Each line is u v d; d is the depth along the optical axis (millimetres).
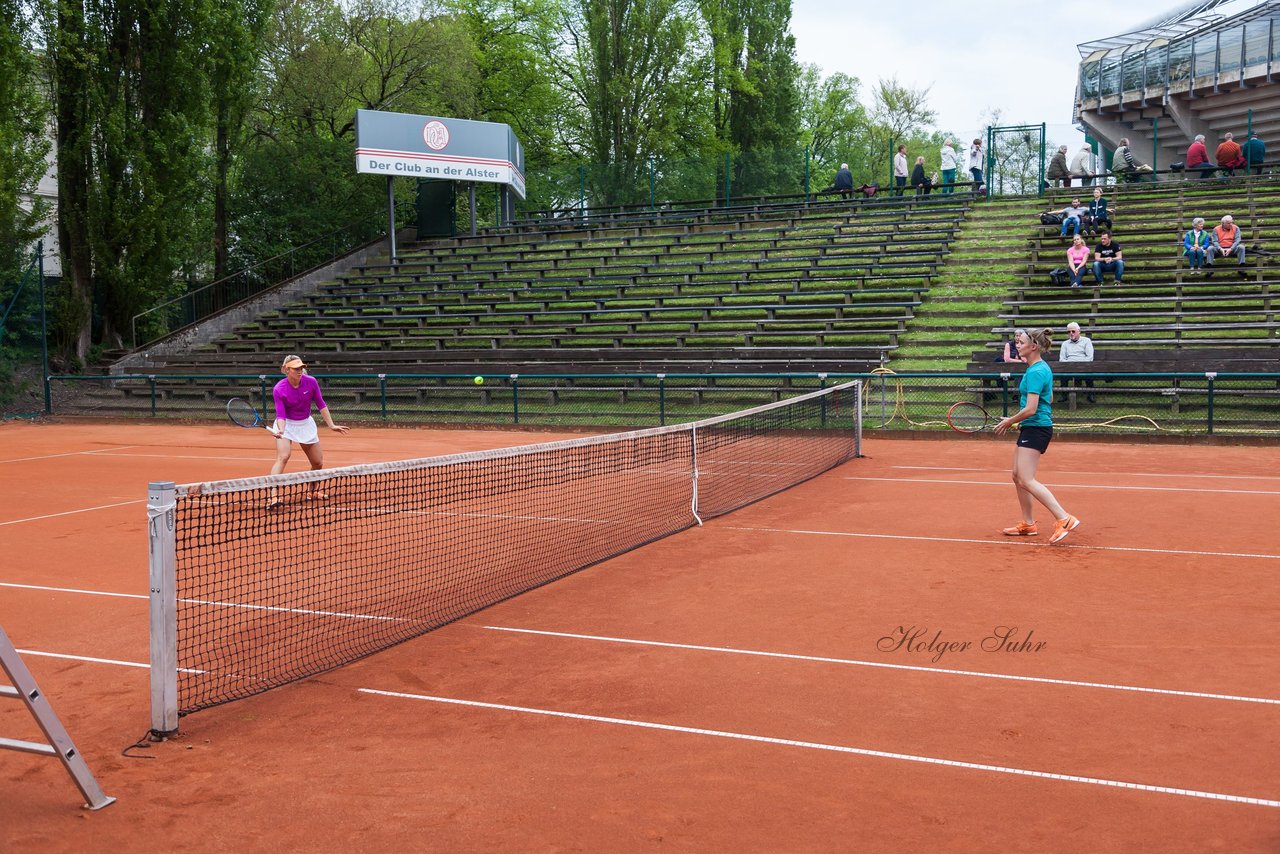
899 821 3938
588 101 44531
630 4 40938
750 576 8172
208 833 3977
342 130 40625
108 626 7109
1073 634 6410
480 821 4020
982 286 24484
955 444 17688
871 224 28969
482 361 24953
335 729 5070
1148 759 4477
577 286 28078
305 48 37562
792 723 4992
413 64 40031
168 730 4977
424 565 8570
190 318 31109
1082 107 39500
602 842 3816
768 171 34500
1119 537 9516
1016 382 19125
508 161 33188
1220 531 9719
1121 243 24859
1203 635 6336
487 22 47906
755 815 4012
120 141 28750
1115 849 3686
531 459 15156
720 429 17797
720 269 27625
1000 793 4172
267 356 26750
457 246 33125
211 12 29875
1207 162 27969
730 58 48281
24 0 27094
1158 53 36125
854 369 21281
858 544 9391
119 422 25469
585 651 6258
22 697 4016
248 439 20688
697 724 5012
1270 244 23109
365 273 31984
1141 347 19969
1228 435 16938
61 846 3887
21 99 26312
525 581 8023
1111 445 17188
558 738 4875
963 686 5488
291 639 6562
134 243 29844
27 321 29688
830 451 16094
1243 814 3945
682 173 35281
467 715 5223
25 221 26953
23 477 14977
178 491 5105
